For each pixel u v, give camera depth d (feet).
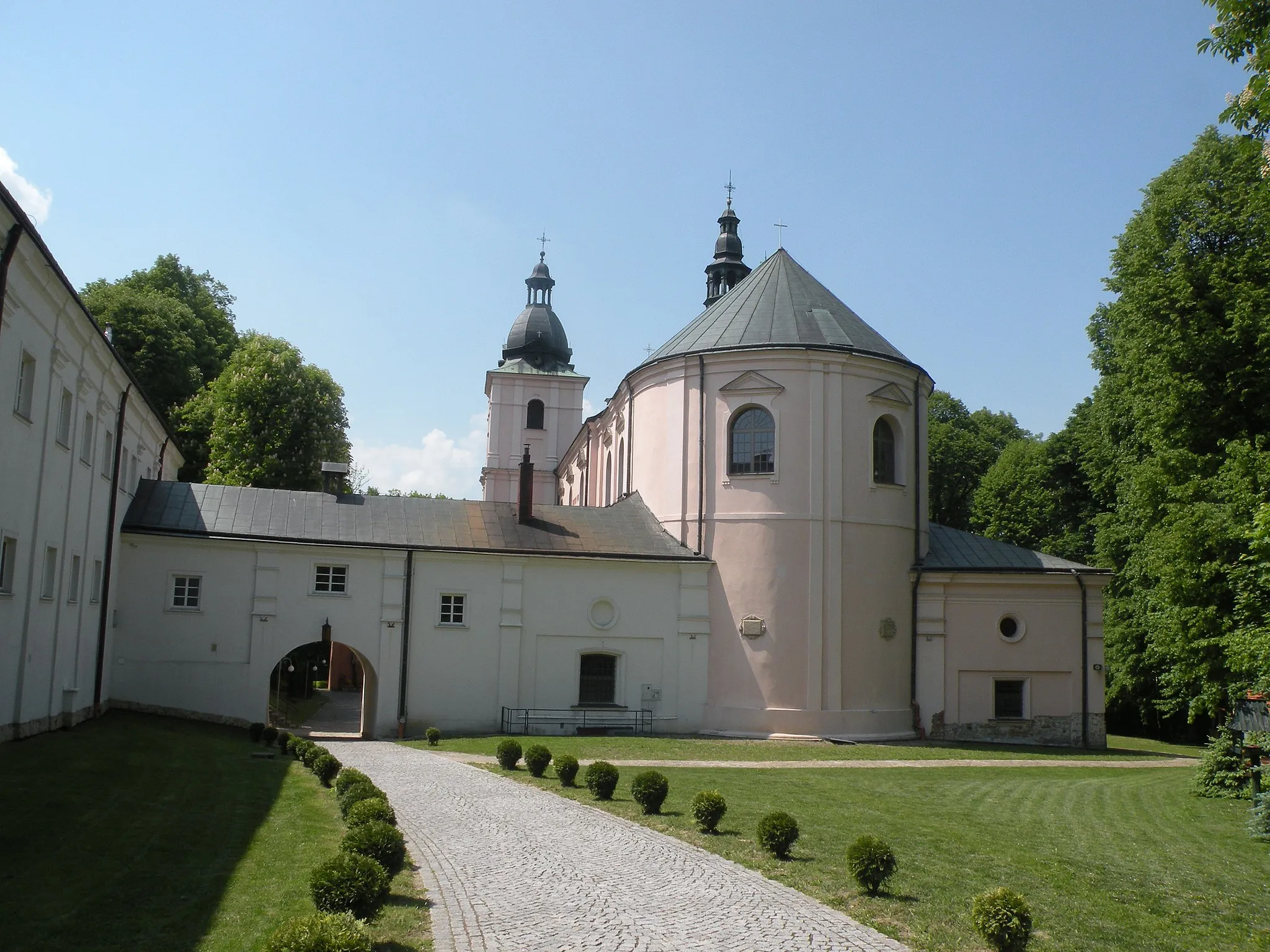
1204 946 37.45
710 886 43.21
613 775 66.59
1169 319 107.24
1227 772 74.84
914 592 125.29
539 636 120.26
